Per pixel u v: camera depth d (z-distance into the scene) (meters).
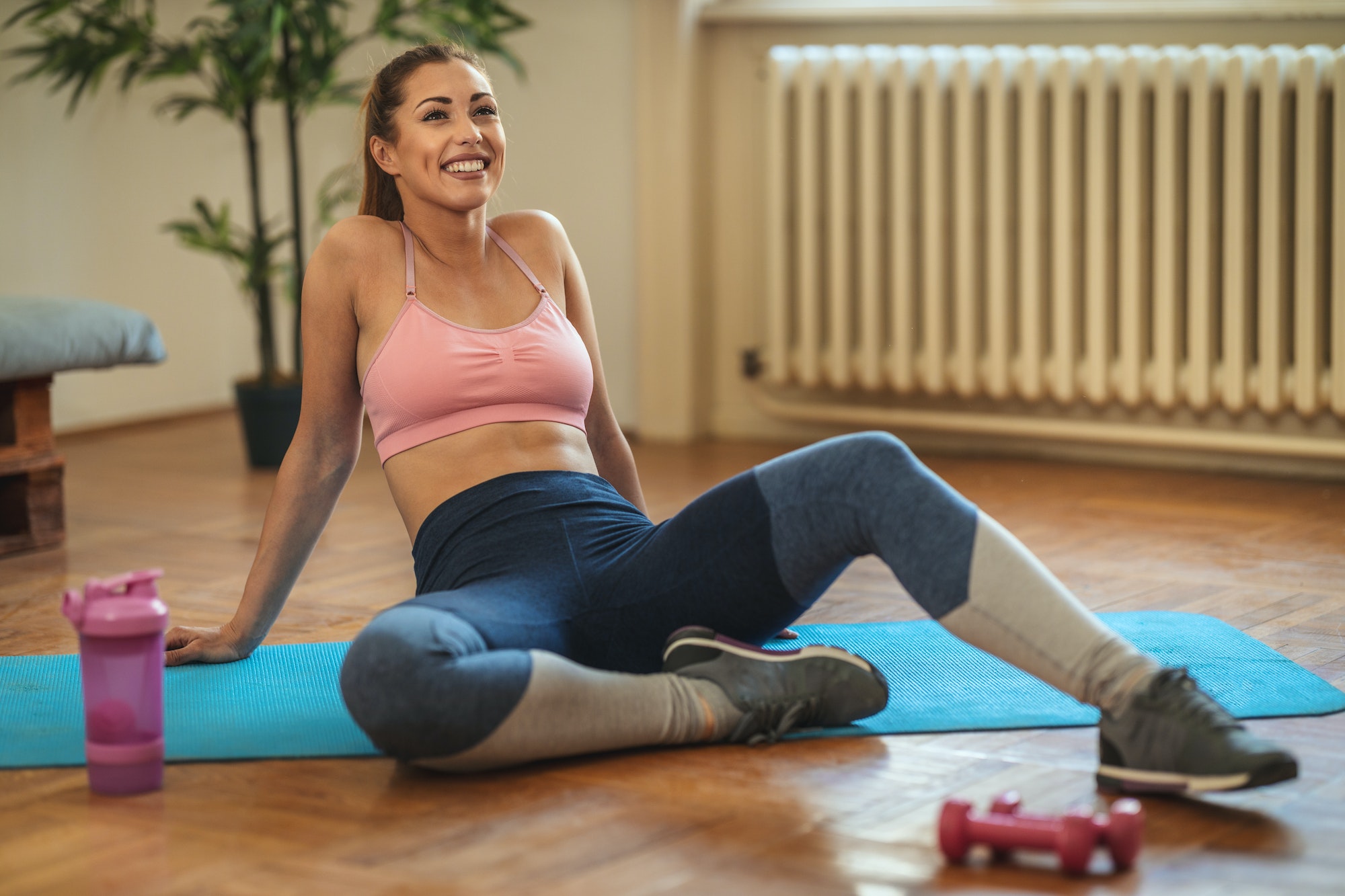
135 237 4.63
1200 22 3.67
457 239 1.86
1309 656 2.03
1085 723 1.71
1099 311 3.65
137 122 4.61
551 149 4.40
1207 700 1.42
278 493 1.96
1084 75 3.58
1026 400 3.91
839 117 3.85
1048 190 3.75
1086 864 1.28
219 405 4.95
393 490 1.86
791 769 1.58
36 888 1.30
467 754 1.51
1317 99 3.37
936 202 3.78
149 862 1.36
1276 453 3.63
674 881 1.29
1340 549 2.77
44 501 2.92
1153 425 3.79
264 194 4.95
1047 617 1.46
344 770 1.60
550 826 1.42
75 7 3.88
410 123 1.83
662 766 1.59
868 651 2.03
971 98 3.69
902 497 1.52
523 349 1.84
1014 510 3.21
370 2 4.69
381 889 1.28
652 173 4.22
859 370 3.98
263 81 4.00
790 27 4.13
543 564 1.70
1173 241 3.54
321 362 1.89
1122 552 2.77
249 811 1.48
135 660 1.53
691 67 4.16
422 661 1.48
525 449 1.82
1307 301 3.44
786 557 1.60
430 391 1.80
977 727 1.70
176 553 2.87
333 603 2.44
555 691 1.54
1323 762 1.58
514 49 4.40
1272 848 1.35
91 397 4.53
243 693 1.88
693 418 4.31
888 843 1.37
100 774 1.54
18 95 4.27
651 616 1.68
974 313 3.80
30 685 1.93
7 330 2.75
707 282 4.31
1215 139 3.53
